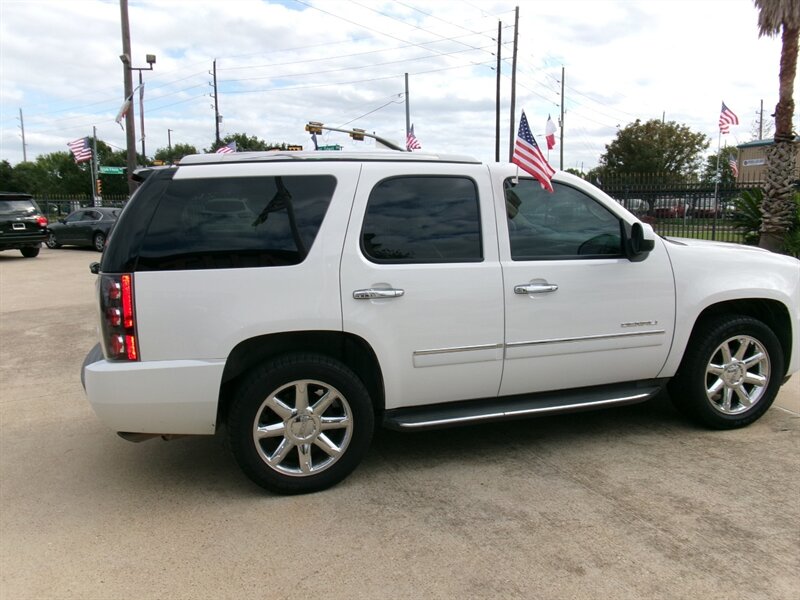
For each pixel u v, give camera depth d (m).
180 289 3.36
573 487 3.69
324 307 3.52
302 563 2.96
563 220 4.08
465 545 3.10
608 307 4.09
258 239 3.48
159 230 3.39
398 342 3.68
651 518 3.32
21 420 5.02
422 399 3.85
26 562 3.01
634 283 4.14
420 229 3.76
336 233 3.57
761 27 12.24
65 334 8.10
